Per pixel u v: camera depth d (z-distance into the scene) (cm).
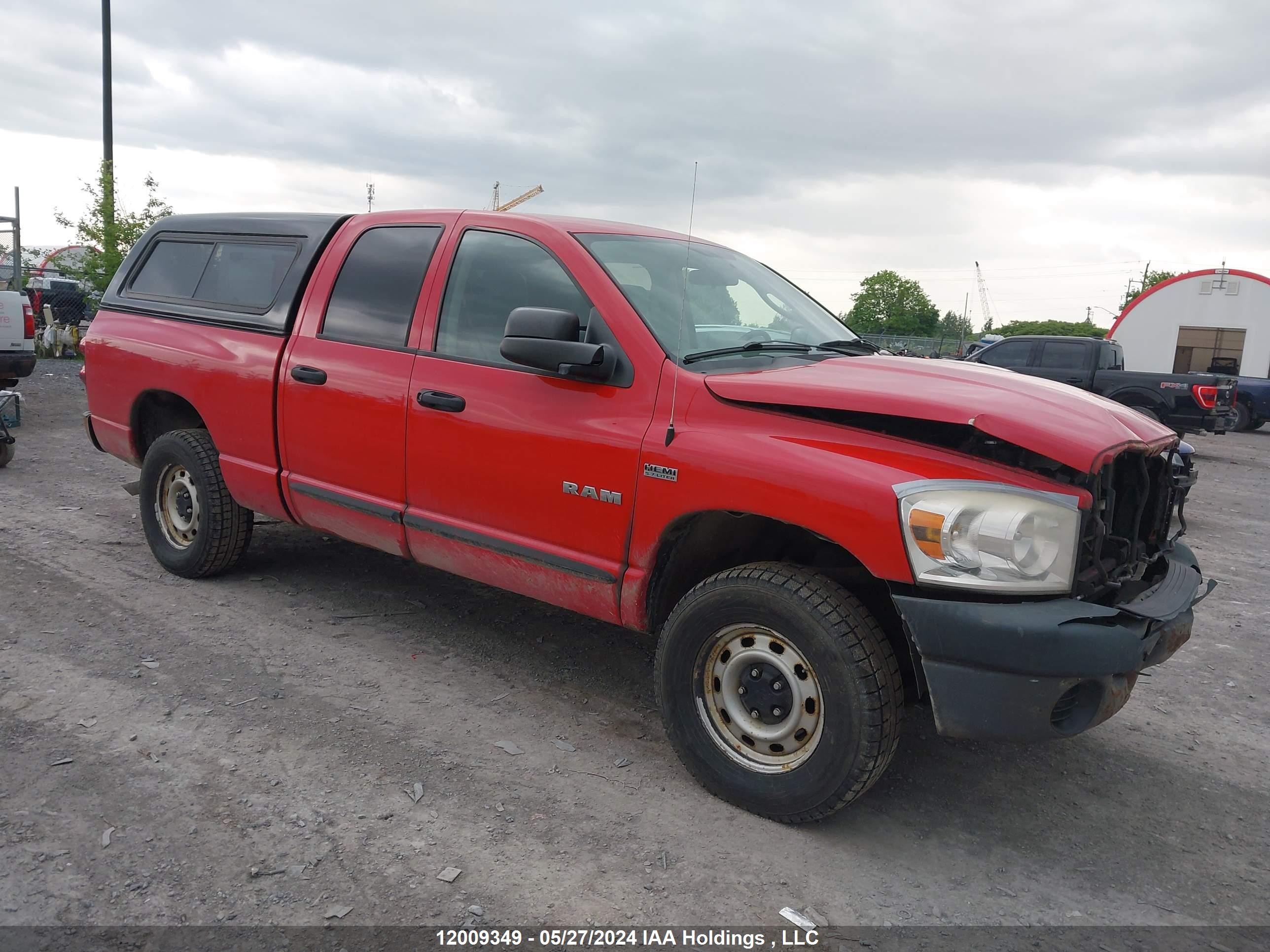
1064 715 288
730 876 284
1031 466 288
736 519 336
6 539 585
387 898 263
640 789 332
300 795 312
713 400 323
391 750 347
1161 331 2925
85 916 248
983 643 271
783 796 305
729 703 321
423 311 409
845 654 288
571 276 367
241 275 496
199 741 344
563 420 353
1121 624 287
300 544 605
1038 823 328
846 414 304
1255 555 779
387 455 412
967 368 366
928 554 273
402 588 532
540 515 362
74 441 990
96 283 1831
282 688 393
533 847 292
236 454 481
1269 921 279
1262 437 2027
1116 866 304
